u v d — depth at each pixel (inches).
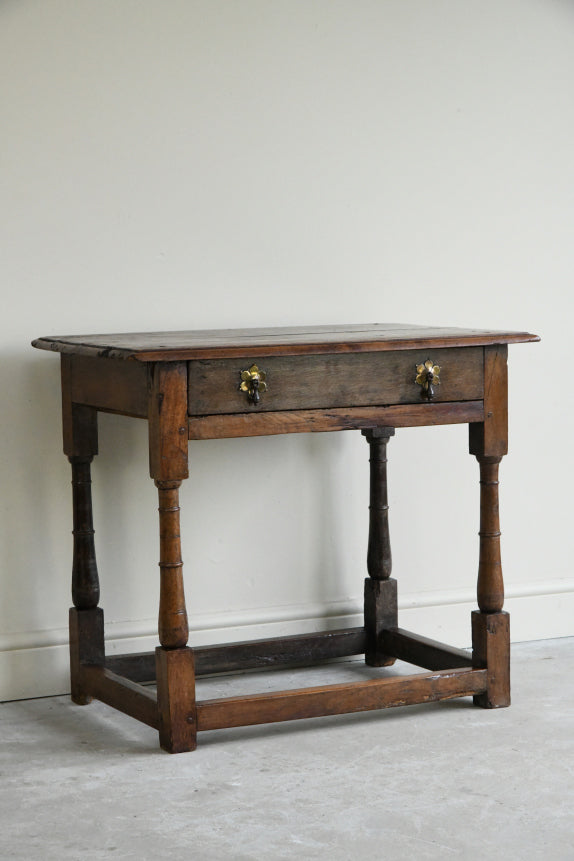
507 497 153.0
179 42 134.3
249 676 138.8
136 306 135.0
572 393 155.3
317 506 144.3
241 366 110.2
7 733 119.4
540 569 155.3
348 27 141.7
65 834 94.3
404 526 148.7
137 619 137.4
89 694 127.2
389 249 145.8
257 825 95.6
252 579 141.9
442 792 102.0
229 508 140.2
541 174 152.2
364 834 93.6
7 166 128.3
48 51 129.0
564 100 152.7
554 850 90.3
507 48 149.5
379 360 115.8
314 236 142.3
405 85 144.9
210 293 138.1
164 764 109.5
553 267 153.6
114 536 135.8
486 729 118.2
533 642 153.1
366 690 118.4
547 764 108.3
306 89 140.3
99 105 131.5
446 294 148.9
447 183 147.7
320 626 144.6
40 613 133.2
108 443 134.5
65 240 131.3
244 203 138.7
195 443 137.9
